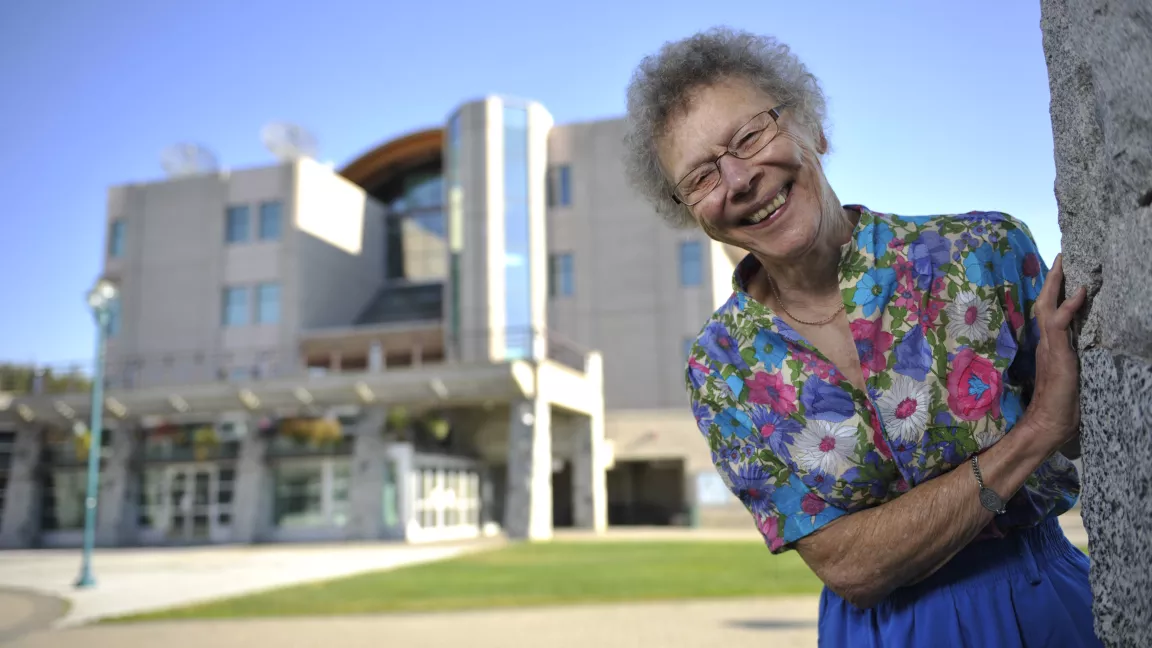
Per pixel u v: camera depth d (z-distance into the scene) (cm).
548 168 3688
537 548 1964
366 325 4038
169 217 3919
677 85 174
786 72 176
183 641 771
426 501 2616
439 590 1138
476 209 3400
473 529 2877
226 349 3725
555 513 3453
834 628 181
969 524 150
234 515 2659
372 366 2627
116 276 3916
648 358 3478
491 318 3316
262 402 2667
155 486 2833
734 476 182
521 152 3516
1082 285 133
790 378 175
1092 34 118
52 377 2992
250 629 836
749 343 181
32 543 2903
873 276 165
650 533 2688
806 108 178
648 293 3525
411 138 4244
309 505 2650
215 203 3866
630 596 1006
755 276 194
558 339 3259
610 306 3544
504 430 2986
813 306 180
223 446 2744
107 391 2805
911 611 167
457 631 780
